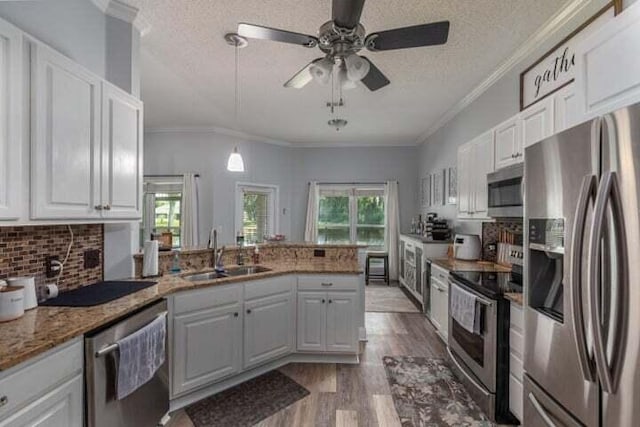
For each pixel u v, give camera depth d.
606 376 1.16
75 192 1.70
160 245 2.92
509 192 2.46
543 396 1.58
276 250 3.48
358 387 2.57
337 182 6.61
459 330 2.71
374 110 4.46
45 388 1.23
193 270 2.84
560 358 1.45
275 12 2.29
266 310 2.74
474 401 2.38
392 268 6.43
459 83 3.49
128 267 2.46
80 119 1.74
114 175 2.00
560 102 2.01
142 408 1.81
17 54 1.39
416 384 2.62
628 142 1.11
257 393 2.47
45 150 1.53
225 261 3.13
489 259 3.55
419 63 3.02
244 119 5.01
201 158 5.54
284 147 6.52
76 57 2.01
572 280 1.30
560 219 1.46
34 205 1.48
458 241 3.85
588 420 1.28
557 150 1.47
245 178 5.94
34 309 1.64
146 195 5.63
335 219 6.67
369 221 6.67
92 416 1.43
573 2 2.14
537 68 2.61
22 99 1.42
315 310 2.92
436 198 5.27
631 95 1.23
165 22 2.41
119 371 1.56
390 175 6.56
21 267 1.74
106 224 2.32
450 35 2.55
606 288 1.16
